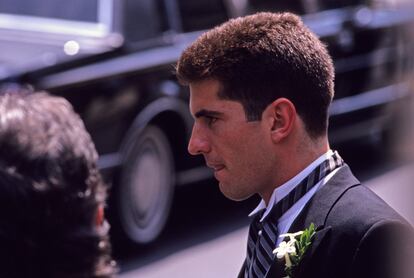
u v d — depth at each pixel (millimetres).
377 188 13719
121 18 10852
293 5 13445
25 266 2541
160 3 11297
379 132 15727
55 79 9781
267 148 3789
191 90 3852
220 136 3811
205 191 12812
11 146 2568
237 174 3840
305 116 3787
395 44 14883
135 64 10609
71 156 2623
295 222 3729
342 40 13766
